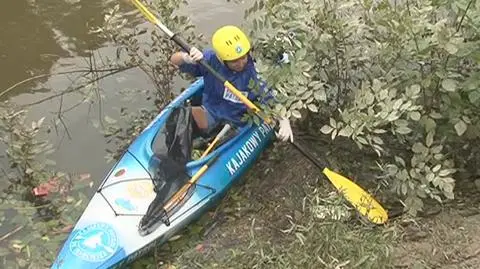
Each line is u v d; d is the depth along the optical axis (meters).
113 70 6.74
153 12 6.70
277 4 5.39
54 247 4.77
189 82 6.52
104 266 4.39
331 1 5.36
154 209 4.71
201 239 4.80
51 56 6.95
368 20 5.15
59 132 6.01
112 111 6.25
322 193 4.76
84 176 5.49
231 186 5.20
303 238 4.22
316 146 5.48
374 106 4.92
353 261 4.05
